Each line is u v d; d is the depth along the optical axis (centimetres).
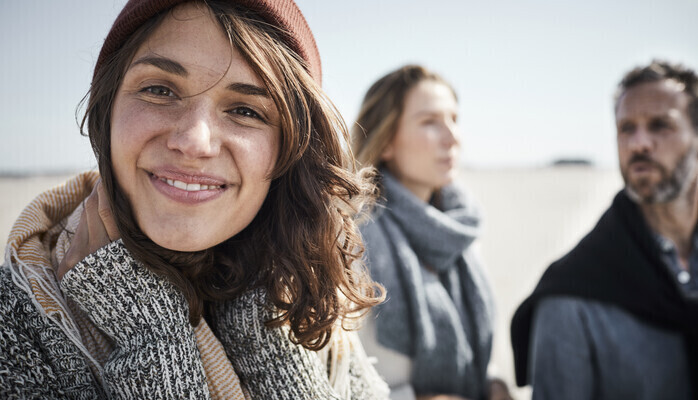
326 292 97
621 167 170
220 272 96
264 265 96
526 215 1101
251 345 93
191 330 87
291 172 95
